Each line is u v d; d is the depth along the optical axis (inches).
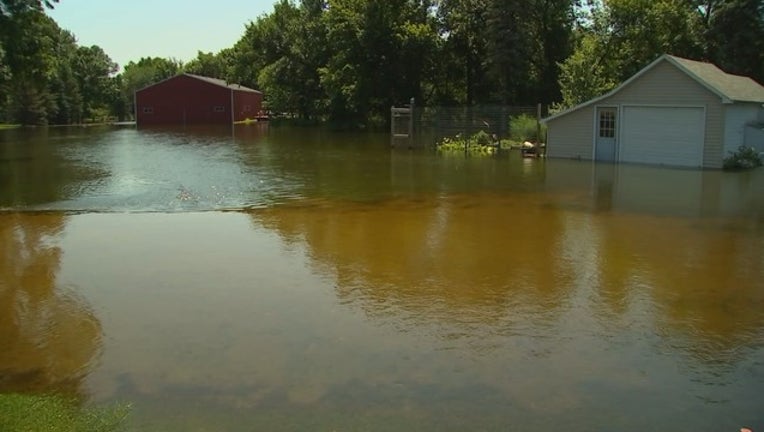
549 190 635.5
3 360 236.1
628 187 647.8
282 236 431.8
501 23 1483.8
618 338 251.0
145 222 484.4
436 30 1797.5
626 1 1391.5
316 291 311.0
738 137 824.9
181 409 197.5
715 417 192.2
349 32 1801.2
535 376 218.4
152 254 385.1
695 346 243.3
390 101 1840.6
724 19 1393.9
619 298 298.2
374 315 277.4
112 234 442.0
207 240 421.1
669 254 377.1
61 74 2952.8
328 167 869.2
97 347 246.4
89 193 632.4
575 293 305.9
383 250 391.9
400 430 184.5
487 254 380.8
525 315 276.7
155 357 236.2
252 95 2768.2
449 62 1835.6
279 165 896.9
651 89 848.9
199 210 535.2
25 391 210.8
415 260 367.6
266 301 296.2
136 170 831.1
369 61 1804.9
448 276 335.3
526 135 1125.7
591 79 1169.4
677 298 297.9
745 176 721.6
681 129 828.0
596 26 1503.4
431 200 581.3
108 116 3449.8
